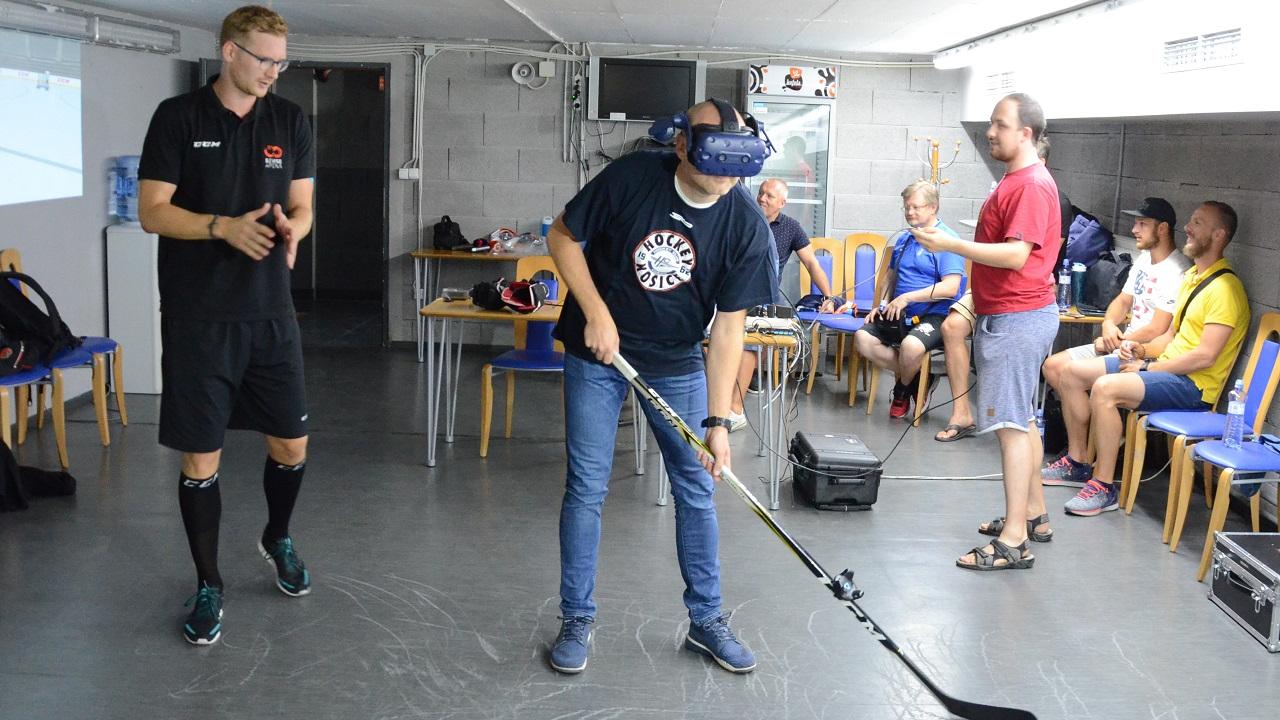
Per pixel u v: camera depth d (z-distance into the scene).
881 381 7.77
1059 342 7.20
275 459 3.59
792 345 4.89
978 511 4.89
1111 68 5.44
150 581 3.79
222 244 3.22
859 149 8.50
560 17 6.80
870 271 7.87
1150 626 3.66
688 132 2.80
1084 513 4.84
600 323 2.99
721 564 4.14
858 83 8.45
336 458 5.44
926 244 4.00
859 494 4.85
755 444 5.93
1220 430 4.47
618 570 4.04
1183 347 4.95
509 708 3.00
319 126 11.08
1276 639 3.47
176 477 5.00
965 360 6.17
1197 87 4.49
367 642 3.38
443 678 3.16
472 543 4.29
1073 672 3.30
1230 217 4.86
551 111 8.53
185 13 6.98
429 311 5.25
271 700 3.00
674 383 3.19
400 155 8.60
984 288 4.13
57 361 5.05
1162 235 5.32
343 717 2.92
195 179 3.18
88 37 6.34
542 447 5.77
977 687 3.19
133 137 7.13
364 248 11.25
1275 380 4.43
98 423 5.53
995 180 8.51
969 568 4.15
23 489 4.50
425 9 6.58
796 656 3.37
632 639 3.46
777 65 8.33
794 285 8.10
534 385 7.38
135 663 3.19
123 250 6.64
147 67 7.32
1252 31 4.04
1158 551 4.41
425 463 5.40
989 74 7.55
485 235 8.67
